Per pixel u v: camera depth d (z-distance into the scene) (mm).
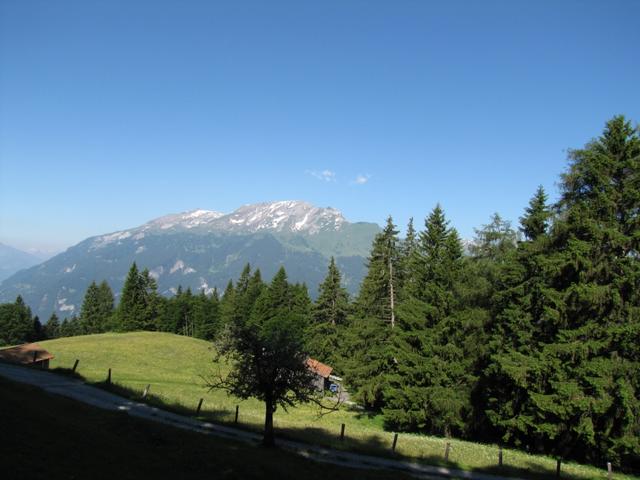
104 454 16516
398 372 42500
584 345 28375
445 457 28047
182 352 75875
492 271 37188
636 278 28000
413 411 39656
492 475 25312
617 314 28781
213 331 112500
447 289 41438
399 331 42469
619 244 28062
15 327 112438
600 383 27109
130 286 106438
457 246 42531
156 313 118625
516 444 35438
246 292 104562
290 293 92812
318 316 72688
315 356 70938
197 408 34406
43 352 51219
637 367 27594
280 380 24078
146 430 22125
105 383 37469
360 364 50875
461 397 37781
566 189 31938
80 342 74438
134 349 73188
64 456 15109
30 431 16516
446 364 38750
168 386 51969
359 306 58406
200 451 20031
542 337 32875
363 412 54562
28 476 12711
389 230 50719
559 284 31578
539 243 32906
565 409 28391
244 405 48312
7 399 20062
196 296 127062
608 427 28250
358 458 25906
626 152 29250
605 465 31109
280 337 24547
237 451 21375
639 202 28422
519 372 30406
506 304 36250
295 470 20297
